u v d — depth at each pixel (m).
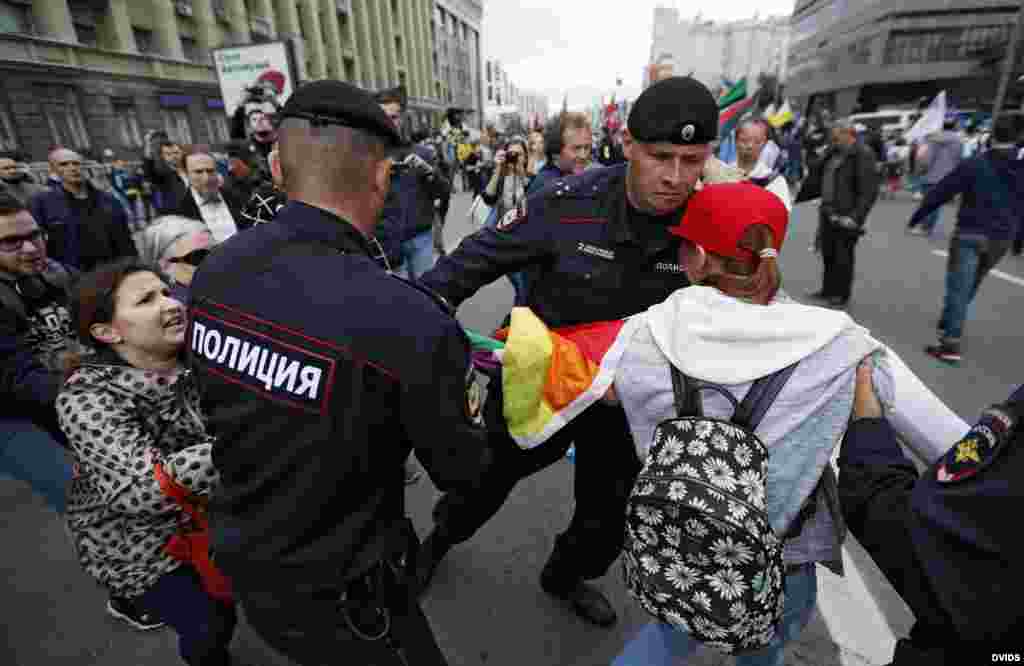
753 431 0.98
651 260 1.54
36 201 3.72
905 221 10.83
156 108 19.11
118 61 17.50
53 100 15.54
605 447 1.64
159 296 1.38
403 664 1.11
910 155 15.22
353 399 0.92
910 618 1.98
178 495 1.26
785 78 74.94
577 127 3.75
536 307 1.74
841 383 0.96
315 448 0.93
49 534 2.56
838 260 5.43
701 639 1.01
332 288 0.93
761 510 0.92
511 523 2.55
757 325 0.98
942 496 0.74
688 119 1.29
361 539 1.01
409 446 1.07
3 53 14.12
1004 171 3.62
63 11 15.65
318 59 30.42
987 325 4.92
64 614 2.10
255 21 24.53
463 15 61.47
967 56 48.91
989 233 3.78
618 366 1.11
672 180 1.36
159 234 2.04
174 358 1.45
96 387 1.33
